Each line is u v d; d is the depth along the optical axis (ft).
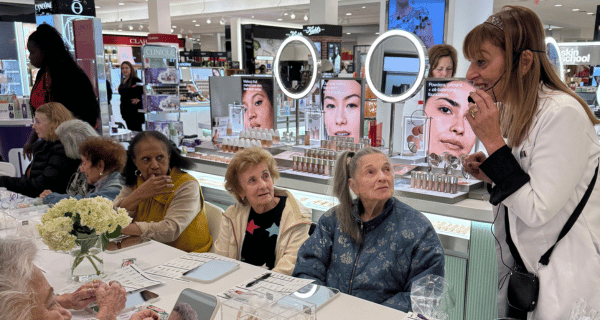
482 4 15.94
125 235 7.42
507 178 4.15
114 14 57.21
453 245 8.71
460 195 9.34
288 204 7.09
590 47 22.34
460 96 10.98
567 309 4.15
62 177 10.13
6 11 34.50
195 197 8.12
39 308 3.47
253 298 4.02
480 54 4.37
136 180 8.70
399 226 5.81
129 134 22.93
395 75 12.04
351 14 50.96
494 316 8.39
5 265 3.23
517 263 4.56
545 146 4.07
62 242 5.36
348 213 6.02
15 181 10.42
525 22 4.18
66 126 9.96
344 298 5.07
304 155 13.00
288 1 44.37
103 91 16.66
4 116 19.60
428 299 4.62
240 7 47.47
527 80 4.26
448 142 11.38
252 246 7.16
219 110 16.58
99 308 4.36
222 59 54.03
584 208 4.17
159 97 21.77
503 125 4.74
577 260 4.16
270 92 15.20
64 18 19.06
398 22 17.63
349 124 13.88
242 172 6.87
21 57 29.40
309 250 6.28
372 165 5.74
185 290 4.36
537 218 4.03
